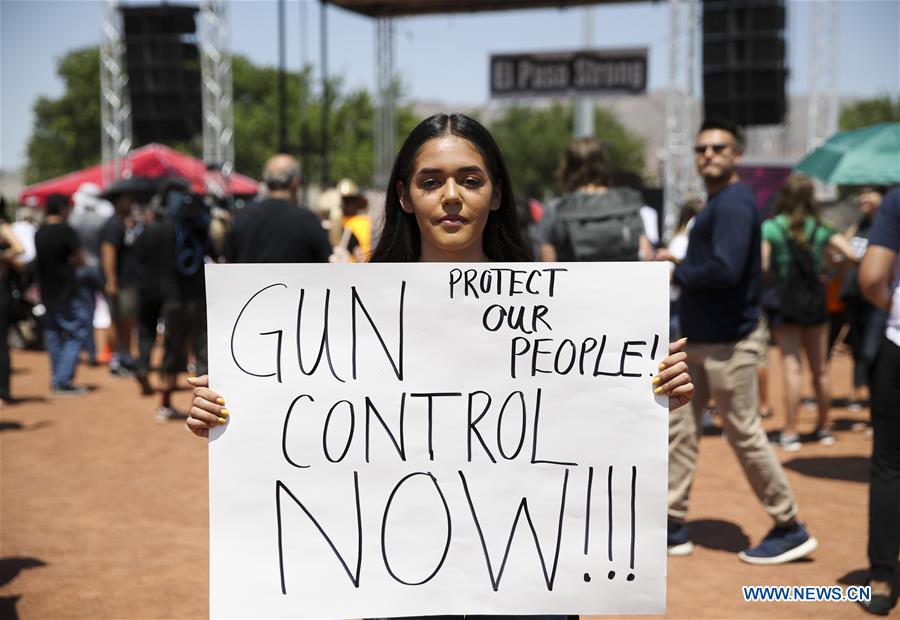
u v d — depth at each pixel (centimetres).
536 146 6562
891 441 392
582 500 215
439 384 215
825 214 1289
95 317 1252
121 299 1103
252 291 214
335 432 215
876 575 395
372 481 215
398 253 229
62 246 970
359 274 215
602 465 215
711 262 441
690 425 468
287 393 214
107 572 445
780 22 1573
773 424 808
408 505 215
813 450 706
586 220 488
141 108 1861
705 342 455
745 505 565
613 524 215
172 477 633
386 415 215
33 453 708
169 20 1836
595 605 215
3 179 7556
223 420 214
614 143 6694
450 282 215
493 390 216
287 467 214
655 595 215
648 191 1791
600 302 215
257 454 214
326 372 215
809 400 925
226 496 214
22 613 392
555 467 215
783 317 694
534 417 215
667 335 215
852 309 845
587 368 216
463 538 214
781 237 683
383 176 2148
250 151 5509
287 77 5981
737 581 434
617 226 488
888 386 388
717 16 1599
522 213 605
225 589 213
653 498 215
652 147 9456
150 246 941
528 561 214
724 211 446
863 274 387
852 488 596
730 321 450
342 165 5478
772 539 462
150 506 561
